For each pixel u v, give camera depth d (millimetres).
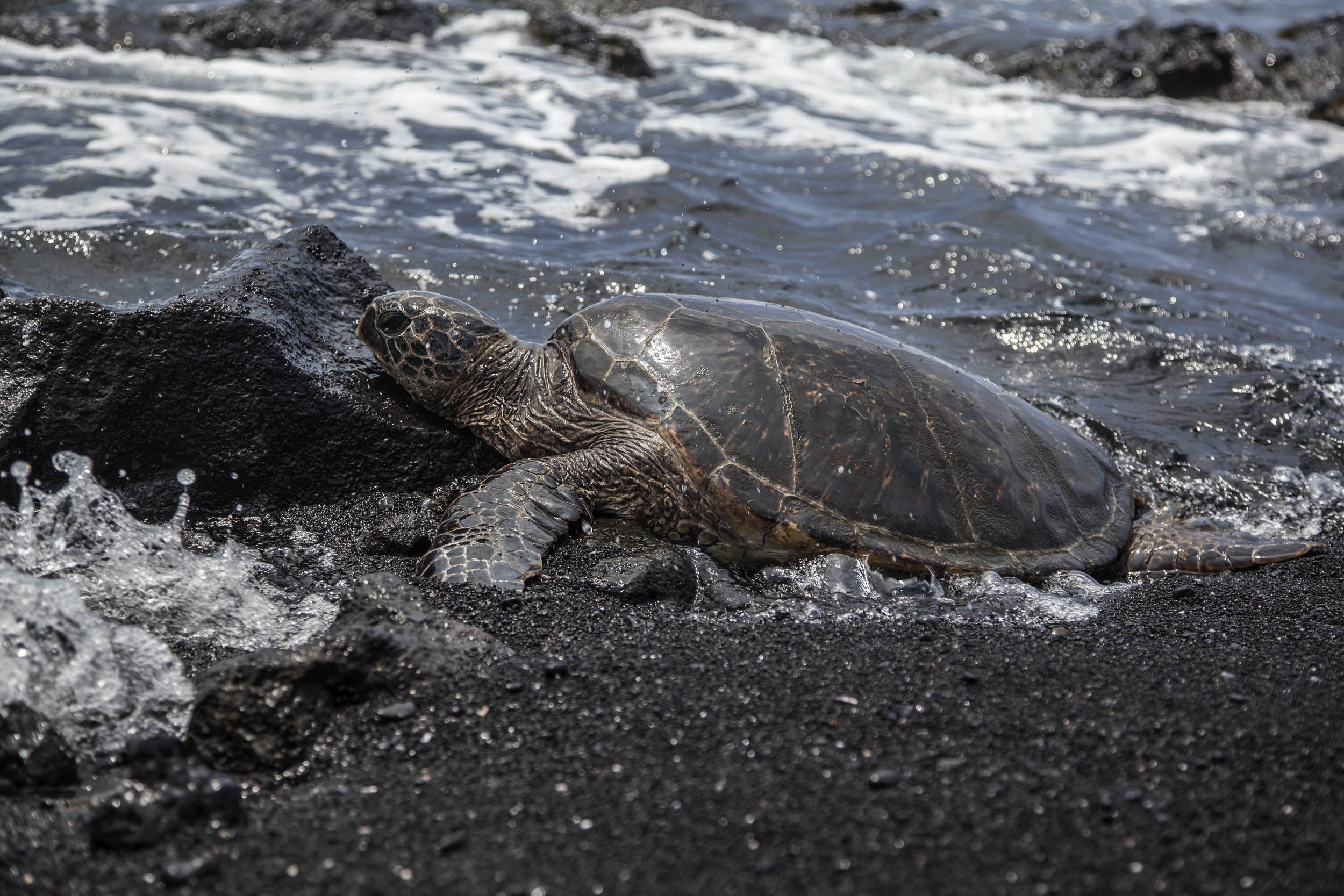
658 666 3777
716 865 2732
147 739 3184
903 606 4719
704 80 15750
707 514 5051
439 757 3264
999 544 5094
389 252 8258
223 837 2904
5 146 9844
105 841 2867
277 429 5145
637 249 8891
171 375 4988
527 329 7238
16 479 4598
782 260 9125
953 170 11688
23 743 3158
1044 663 3893
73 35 14297
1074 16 23031
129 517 4617
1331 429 7047
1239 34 18797
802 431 5035
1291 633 4426
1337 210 11977
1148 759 3176
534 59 15977
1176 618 4629
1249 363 7820
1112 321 8289
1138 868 2715
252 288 5543
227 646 4012
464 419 5910
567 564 4828
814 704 3500
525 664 3717
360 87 13617
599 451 5273
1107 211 11359
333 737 3365
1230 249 10523
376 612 3820
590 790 3051
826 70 17438
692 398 5148
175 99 12297
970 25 20078
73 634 3756
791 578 4969
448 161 10852
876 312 8258
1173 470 6484
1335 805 2959
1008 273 9094
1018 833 2834
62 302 4910
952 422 5293
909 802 2957
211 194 9219
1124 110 16594
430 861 2773
